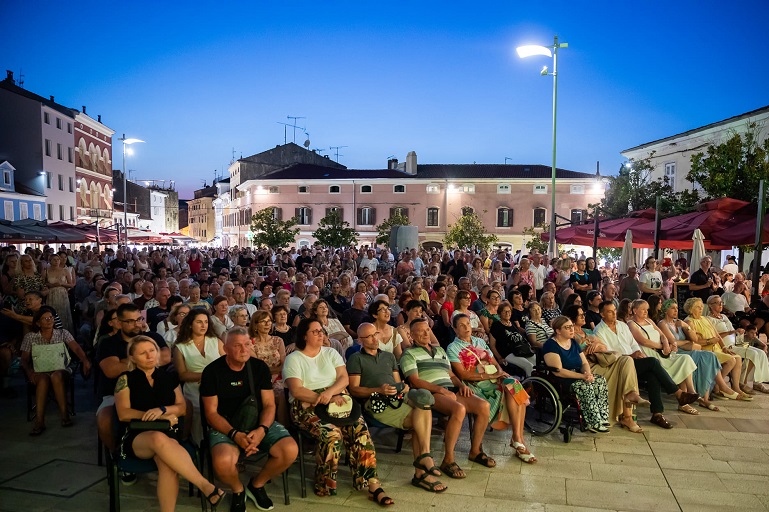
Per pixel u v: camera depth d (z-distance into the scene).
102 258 19.92
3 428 6.72
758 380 8.61
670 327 8.41
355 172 54.78
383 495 5.01
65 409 6.79
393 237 28.66
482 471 5.71
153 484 5.34
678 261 18.81
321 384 5.55
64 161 45.00
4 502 4.87
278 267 21.56
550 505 4.97
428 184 50.84
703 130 25.16
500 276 14.73
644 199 21.94
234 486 4.72
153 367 4.89
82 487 5.21
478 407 5.86
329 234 45.25
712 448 6.35
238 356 4.95
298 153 63.38
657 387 7.16
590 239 17.78
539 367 6.98
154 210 78.19
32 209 39.97
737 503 5.00
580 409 6.62
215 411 4.92
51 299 10.05
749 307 10.34
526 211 49.81
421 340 6.37
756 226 10.78
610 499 5.08
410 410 5.63
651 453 6.20
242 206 58.84
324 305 7.61
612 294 10.15
